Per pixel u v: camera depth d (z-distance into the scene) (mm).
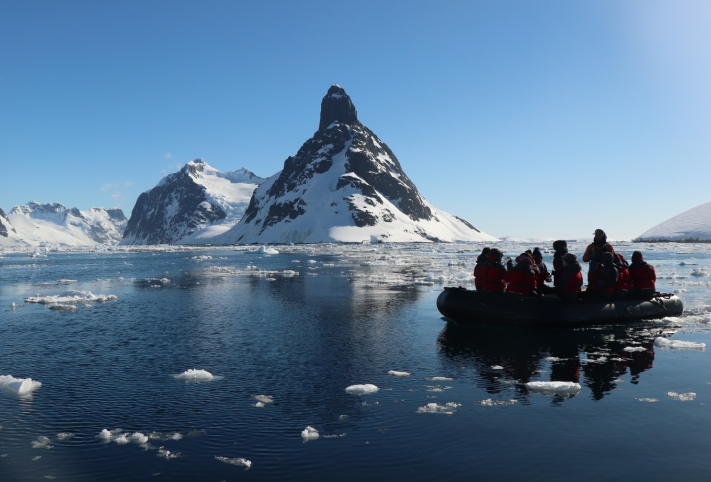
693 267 45781
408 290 27672
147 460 6852
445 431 7746
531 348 13305
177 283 33344
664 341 13367
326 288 29109
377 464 6664
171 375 11078
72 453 7105
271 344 14102
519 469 6480
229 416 8516
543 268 16703
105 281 35750
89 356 12867
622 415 8352
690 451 6957
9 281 36875
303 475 6375
